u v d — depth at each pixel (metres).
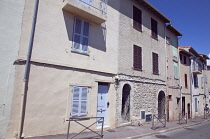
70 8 6.72
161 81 12.59
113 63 8.76
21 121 5.27
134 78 10.04
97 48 8.00
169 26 14.49
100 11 8.21
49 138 5.57
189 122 13.19
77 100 6.86
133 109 9.62
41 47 6.00
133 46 10.33
